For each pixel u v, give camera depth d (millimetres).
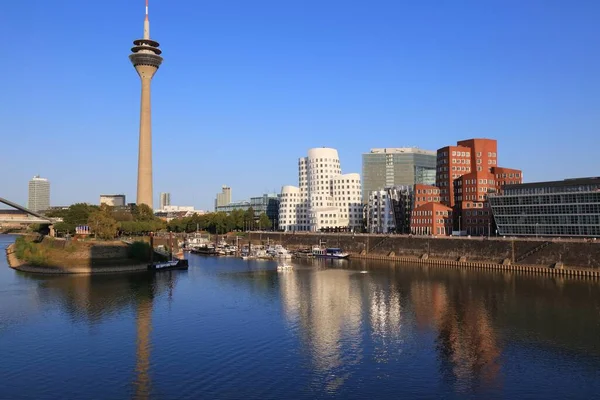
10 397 71812
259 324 109875
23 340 98062
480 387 74375
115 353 90250
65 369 82438
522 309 120688
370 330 104375
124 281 172375
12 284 163625
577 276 171750
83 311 122438
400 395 71812
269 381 77062
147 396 72062
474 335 99688
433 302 131250
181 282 170625
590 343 93625
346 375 79375
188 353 90062
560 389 73438
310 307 127062
